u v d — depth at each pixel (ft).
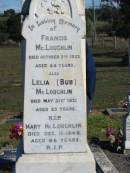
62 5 30.83
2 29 285.84
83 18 31.32
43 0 30.76
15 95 95.20
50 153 31.24
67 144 31.32
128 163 44.86
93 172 30.99
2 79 127.75
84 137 31.35
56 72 31.01
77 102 31.19
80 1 31.27
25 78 30.94
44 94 31.07
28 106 31.04
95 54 206.69
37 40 30.83
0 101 87.25
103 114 69.00
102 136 54.44
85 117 31.27
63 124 31.24
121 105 75.56
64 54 30.96
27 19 30.73
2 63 180.24
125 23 174.60
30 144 31.14
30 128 31.12
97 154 46.96
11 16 285.43
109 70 140.67
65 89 31.12
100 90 97.81
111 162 44.86
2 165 40.70
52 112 31.17
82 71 31.14
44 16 30.76
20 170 30.71
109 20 222.48
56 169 30.83
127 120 48.91
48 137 31.22
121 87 102.42
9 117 69.97
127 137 48.78
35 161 30.78
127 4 171.53
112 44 247.29
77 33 30.91
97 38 266.57
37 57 30.89
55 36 30.86
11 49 256.93
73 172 30.96
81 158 31.07
